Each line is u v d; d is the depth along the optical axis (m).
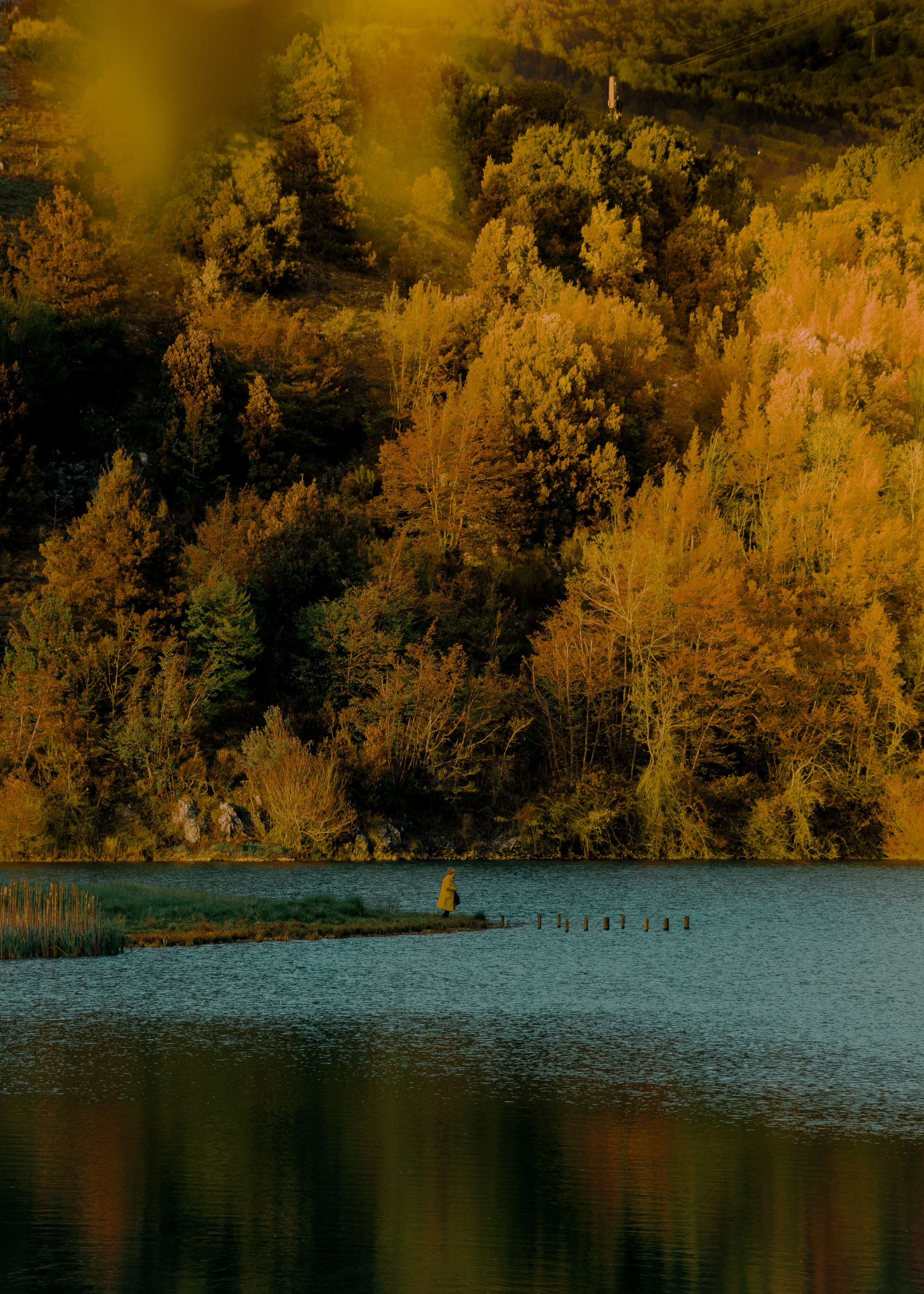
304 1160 20.95
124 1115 23.38
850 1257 17.09
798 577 94.19
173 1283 15.94
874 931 49.97
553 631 86.12
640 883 66.75
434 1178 20.16
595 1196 19.44
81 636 76.88
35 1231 17.70
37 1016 32.16
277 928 46.00
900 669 89.75
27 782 73.19
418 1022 31.92
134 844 73.19
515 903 57.94
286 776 74.25
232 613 80.19
